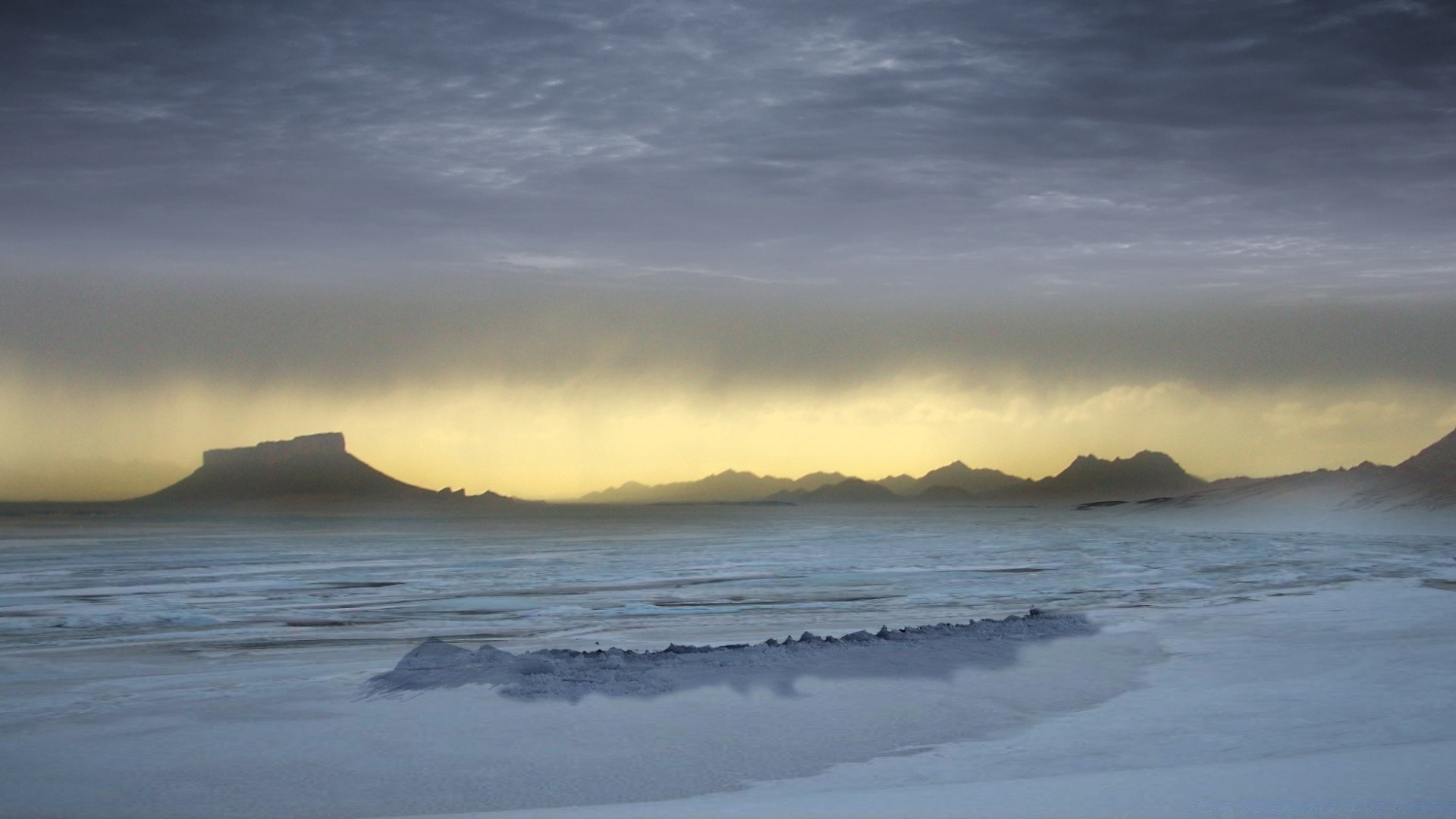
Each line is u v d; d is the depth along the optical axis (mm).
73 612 36125
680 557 73375
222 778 13164
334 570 60719
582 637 28078
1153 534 120188
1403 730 14734
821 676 18516
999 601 38156
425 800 12320
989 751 14203
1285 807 9422
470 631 29969
